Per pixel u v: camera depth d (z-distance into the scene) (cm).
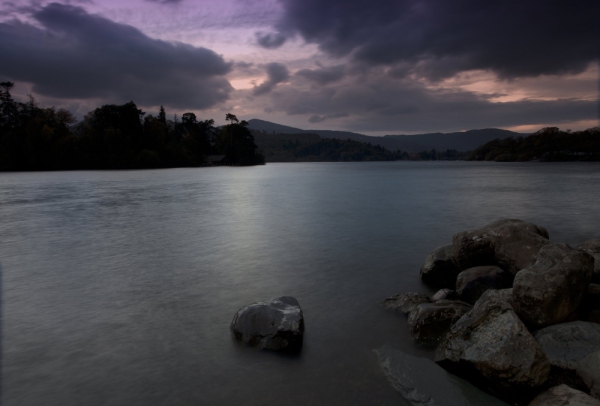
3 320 717
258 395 490
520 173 8175
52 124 11512
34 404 473
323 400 479
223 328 680
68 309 771
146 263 1130
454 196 3334
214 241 1452
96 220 2005
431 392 489
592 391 438
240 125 17962
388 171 10819
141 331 669
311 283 935
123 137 11881
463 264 881
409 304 754
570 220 1955
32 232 1664
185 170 10988
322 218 2039
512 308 554
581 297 598
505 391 467
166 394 491
